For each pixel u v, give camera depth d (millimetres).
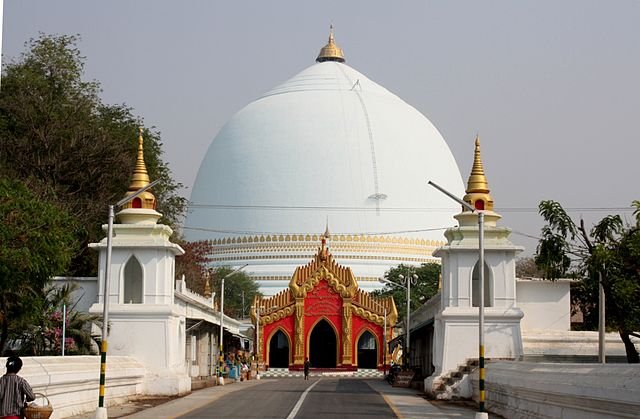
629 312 40656
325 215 121562
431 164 128875
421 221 124062
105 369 36219
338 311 94250
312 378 82438
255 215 123750
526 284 52875
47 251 42938
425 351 66688
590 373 24875
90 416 34062
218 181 128375
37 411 23109
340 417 33812
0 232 40750
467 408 41031
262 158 126000
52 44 77125
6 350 48656
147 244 49188
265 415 34312
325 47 141625
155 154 81938
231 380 68500
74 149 72938
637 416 21047
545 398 29188
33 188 65312
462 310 50000
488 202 52875
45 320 46469
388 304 94438
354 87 132625
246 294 117000
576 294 54312
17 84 72688
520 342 49438
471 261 50719
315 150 124562
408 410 38344
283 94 133625
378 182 123312
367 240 120562
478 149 54156
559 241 42469
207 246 124125
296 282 94688
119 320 48250
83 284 51938
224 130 133625
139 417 33469
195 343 65688
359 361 102312
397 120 129750
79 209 70250
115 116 81312
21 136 72250
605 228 42000
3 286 41344
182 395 47125
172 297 50875
